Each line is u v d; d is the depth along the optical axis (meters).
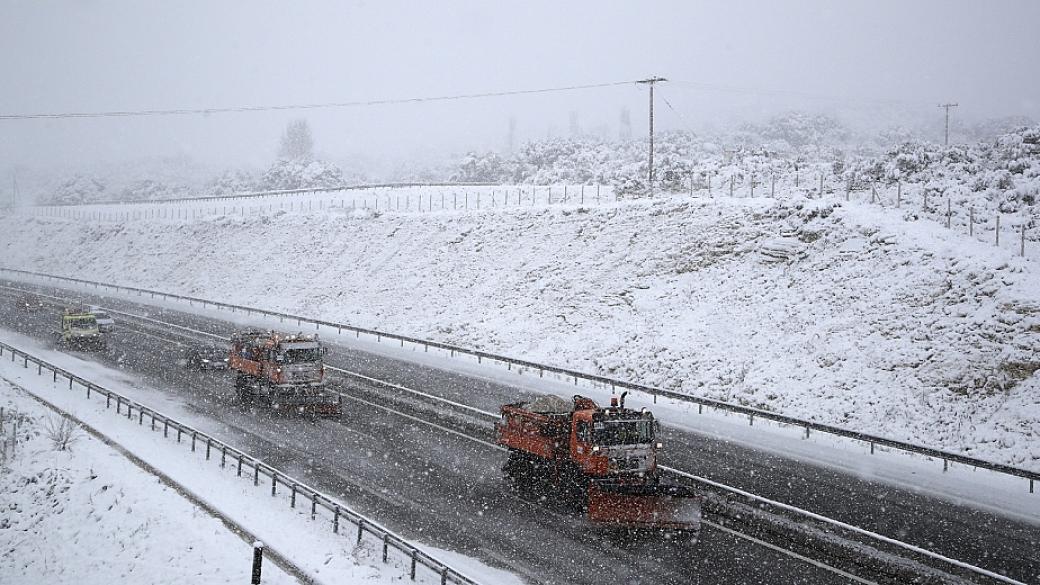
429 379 37.31
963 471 24.33
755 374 33.00
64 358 42.88
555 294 46.31
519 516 20.50
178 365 41.50
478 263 54.78
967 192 44.91
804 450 26.36
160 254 81.56
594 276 46.25
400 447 26.83
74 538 21.91
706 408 32.00
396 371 39.22
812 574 16.80
